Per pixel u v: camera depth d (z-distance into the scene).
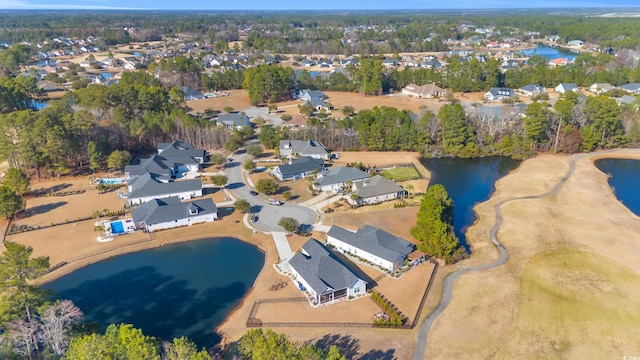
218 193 96.38
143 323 56.53
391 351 50.94
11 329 45.41
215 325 56.03
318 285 59.25
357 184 96.62
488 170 113.94
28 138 98.56
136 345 40.56
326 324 55.31
